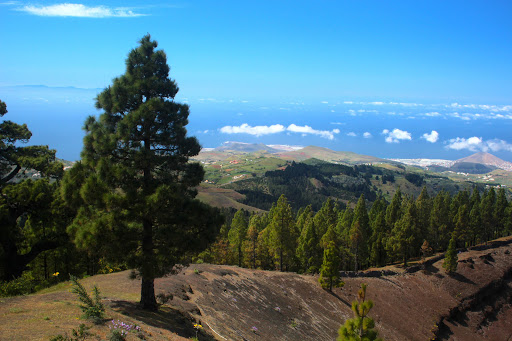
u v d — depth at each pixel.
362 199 80.56
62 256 35.38
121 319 16.14
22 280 25.20
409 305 57.81
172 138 20.45
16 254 31.08
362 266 80.81
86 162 18.58
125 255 18.08
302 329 36.47
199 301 29.47
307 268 67.44
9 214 30.06
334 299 51.16
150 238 19.59
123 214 17.78
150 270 18.05
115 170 17.66
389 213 84.44
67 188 18.05
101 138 18.22
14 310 15.04
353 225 74.44
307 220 84.00
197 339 17.75
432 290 64.25
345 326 12.96
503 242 88.62
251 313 33.94
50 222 32.41
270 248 67.38
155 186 18.98
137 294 25.14
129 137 18.73
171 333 17.27
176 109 20.84
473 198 102.94
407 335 49.31
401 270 69.62
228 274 43.94
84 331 13.16
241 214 82.06
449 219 86.19
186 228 20.08
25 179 33.47
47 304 16.64
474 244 92.25
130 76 19.84
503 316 63.00
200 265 44.84
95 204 17.64
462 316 59.94
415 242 75.62
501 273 72.19
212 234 20.83
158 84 19.88
